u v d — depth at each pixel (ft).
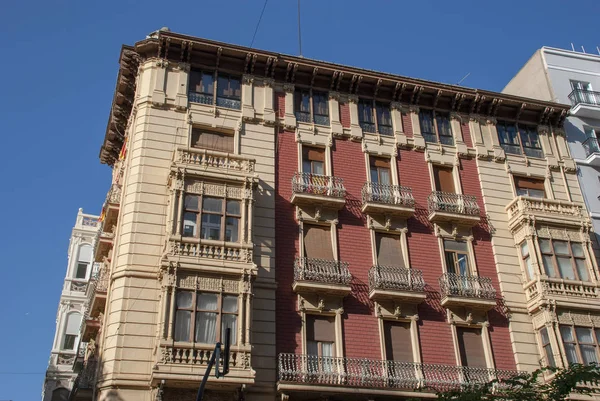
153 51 101.71
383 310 91.04
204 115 98.48
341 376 81.87
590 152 119.34
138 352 76.64
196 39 101.09
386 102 111.86
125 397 73.61
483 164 110.83
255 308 84.64
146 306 79.97
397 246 98.22
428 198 103.45
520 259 102.27
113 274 82.89
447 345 91.40
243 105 101.55
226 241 84.28
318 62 106.93
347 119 107.45
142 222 85.71
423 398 82.89
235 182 88.74
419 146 108.37
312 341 86.43
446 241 101.04
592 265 101.19
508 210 106.73
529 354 94.17
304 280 87.81
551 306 95.09
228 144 98.22
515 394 71.36
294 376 80.59
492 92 115.03
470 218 101.71
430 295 94.73
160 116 95.96
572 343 93.61
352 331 88.17
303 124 104.01
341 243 95.09
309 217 95.14
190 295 79.41
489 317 95.76
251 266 82.89
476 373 88.99
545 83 128.36
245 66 104.53
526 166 113.50
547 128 119.14
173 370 73.46
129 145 96.58
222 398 75.97
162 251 83.82
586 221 104.47
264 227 91.61
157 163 91.50
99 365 77.25
